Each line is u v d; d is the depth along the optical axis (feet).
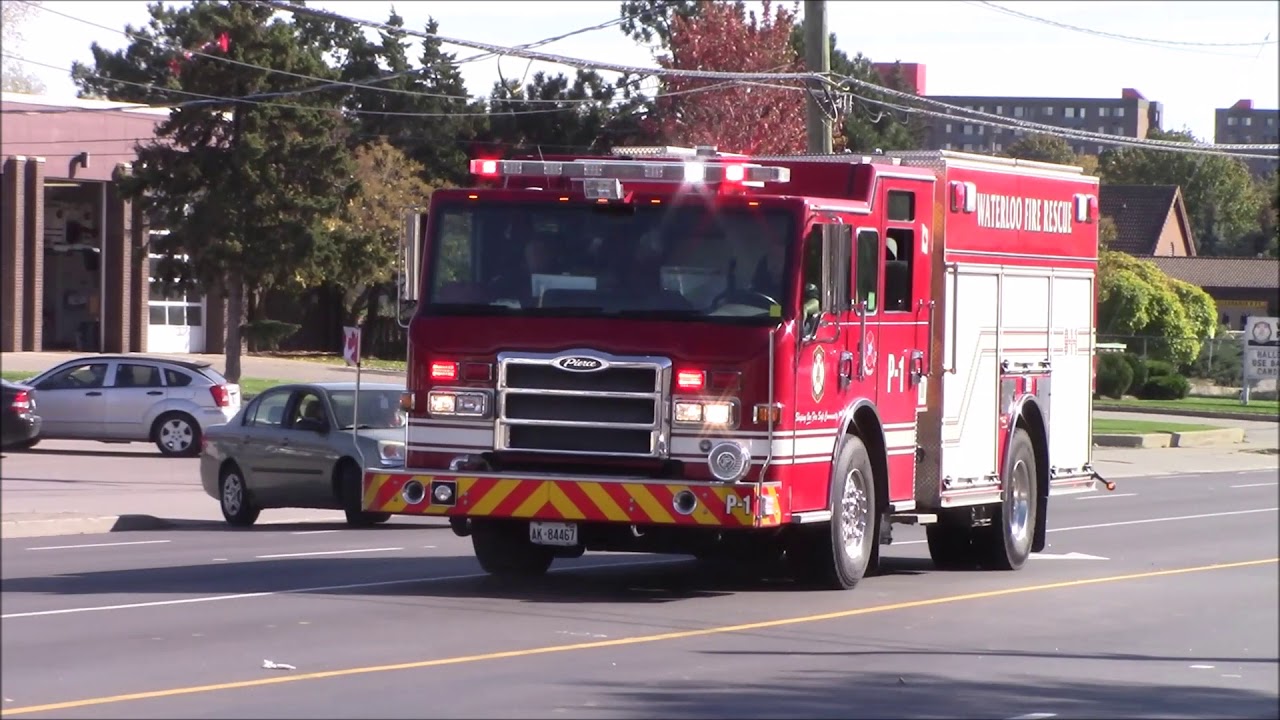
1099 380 465.88
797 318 106.11
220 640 92.73
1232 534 169.37
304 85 362.94
